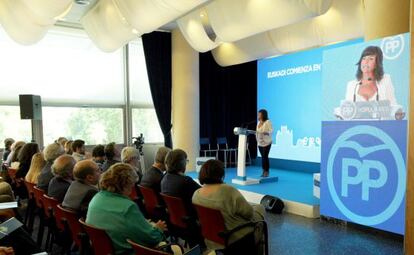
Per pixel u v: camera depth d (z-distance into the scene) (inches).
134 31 223.3
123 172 85.0
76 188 107.3
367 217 154.6
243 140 262.2
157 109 347.6
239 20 205.0
